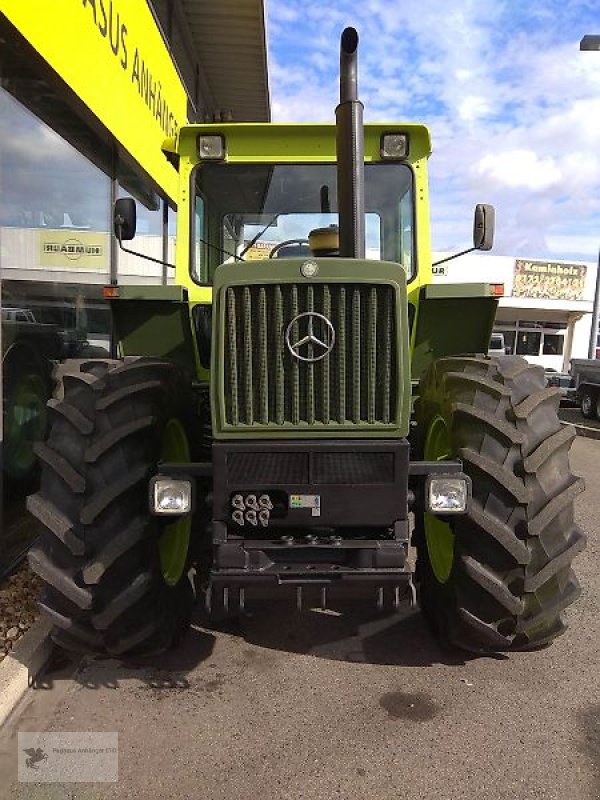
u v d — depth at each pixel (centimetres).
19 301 462
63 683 314
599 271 1612
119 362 332
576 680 318
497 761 258
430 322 381
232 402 274
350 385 275
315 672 323
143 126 654
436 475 281
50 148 500
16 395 462
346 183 303
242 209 412
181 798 237
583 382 1544
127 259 692
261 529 280
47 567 286
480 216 376
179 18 905
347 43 296
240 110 1305
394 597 282
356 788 242
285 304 270
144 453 296
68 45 435
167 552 345
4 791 240
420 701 298
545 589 294
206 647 348
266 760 257
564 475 297
